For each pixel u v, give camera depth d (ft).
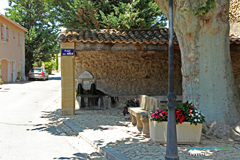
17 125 22.94
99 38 27.71
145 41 27.22
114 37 28.09
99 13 51.55
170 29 12.36
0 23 67.05
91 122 23.76
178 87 35.40
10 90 50.93
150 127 17.15
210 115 17.90
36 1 98.73
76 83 34.17
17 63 81.87
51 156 14.79
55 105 35.47
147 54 35.06
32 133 20.29
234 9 33.63
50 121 25.04
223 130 17.33
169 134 12.10
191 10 17.62
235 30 33.45
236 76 34.09
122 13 49.67
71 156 14.87
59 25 57.52
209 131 17.57
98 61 34.37
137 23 48.85
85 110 31.58
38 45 99.40
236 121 17.79
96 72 34.30
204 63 18.19
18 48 82.89
